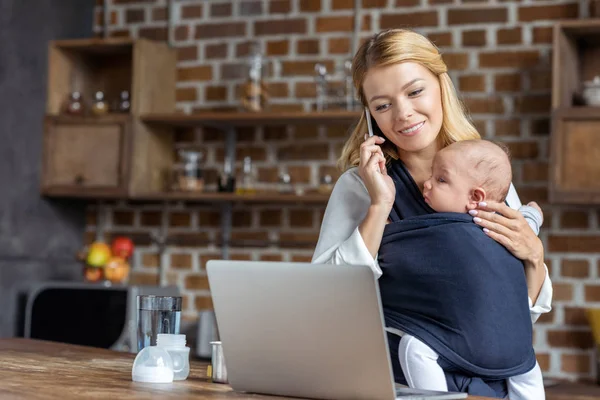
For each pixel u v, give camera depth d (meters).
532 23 4.09
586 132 3.69
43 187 4.50
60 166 4.48
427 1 4.23
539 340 4.00
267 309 1.55
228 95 4.54
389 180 1.87
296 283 1.50
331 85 4.29
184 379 1.80
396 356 1.83
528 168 4.06
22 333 4.39
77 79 4.70
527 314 1.81
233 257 4.49
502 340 1.74
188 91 4.61
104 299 4.12
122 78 4.73
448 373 1.77
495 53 4.12
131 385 1.67
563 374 3.96
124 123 4.38
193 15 4.62
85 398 1.47
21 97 4.44
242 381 1.62
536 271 1.87
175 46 4.65
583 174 3.69
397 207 1.95
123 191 4.35
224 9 4.57
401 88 1.91
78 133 4.46
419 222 1.83
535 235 1.87
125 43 4.43
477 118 4.13
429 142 1.94
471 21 4.16
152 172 4.48
